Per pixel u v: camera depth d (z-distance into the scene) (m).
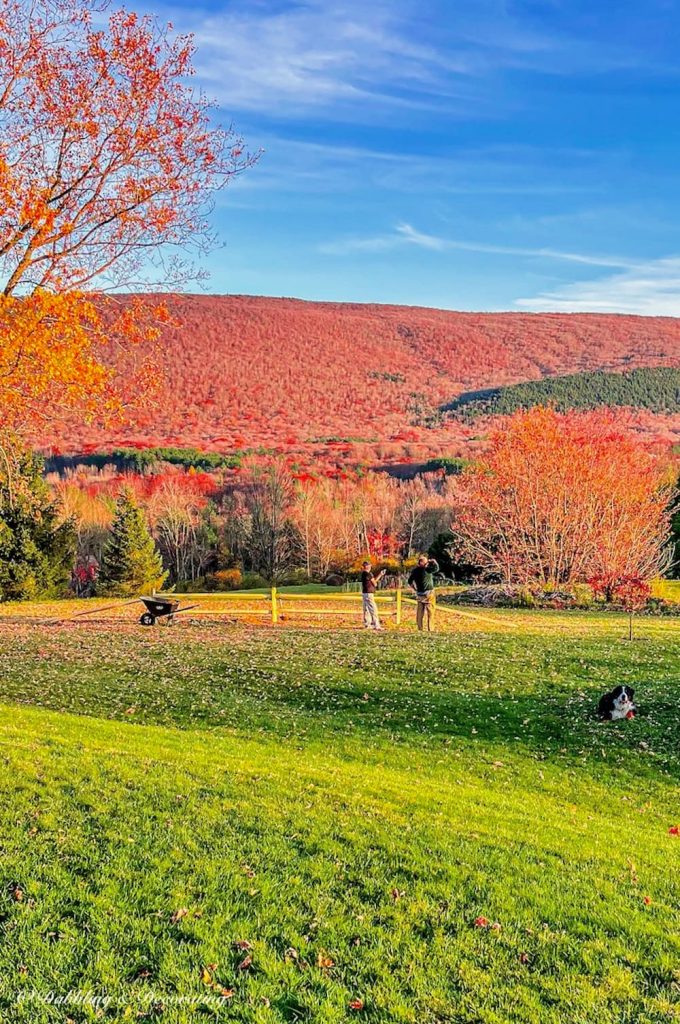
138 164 16.27
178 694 19.84
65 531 58.94
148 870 8.97
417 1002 6.95
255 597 40.50
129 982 7.02
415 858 9.74
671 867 10.41
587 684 20.39
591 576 45.66
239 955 7.49
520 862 9.93
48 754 12.73
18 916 7.86
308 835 10.22
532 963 7.64
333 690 20.19
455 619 34.38
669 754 16.09
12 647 25.77
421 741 16.73
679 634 28.25
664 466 64.12
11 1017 6.48
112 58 15.63
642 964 7.71
